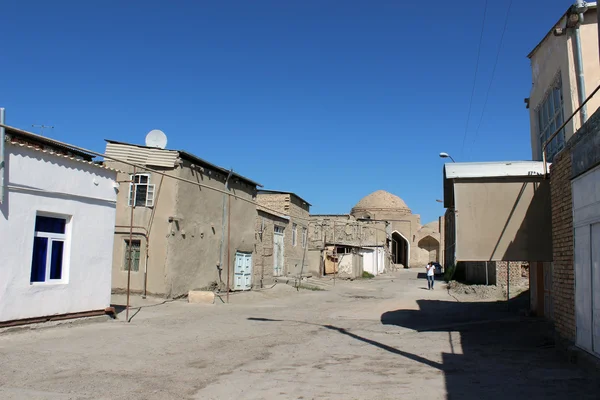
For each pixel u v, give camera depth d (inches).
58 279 426.6
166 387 246.2
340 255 1530.5
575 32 409.4
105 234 472.4
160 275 653.9
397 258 2775.6
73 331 399.2
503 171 401.4
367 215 2487.7
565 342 327.0
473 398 225.0
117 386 245.8
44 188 406.9
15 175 381.7
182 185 676.1
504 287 926.4
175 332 422.3
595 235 272.7
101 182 467.8
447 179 438.0
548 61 478.9
